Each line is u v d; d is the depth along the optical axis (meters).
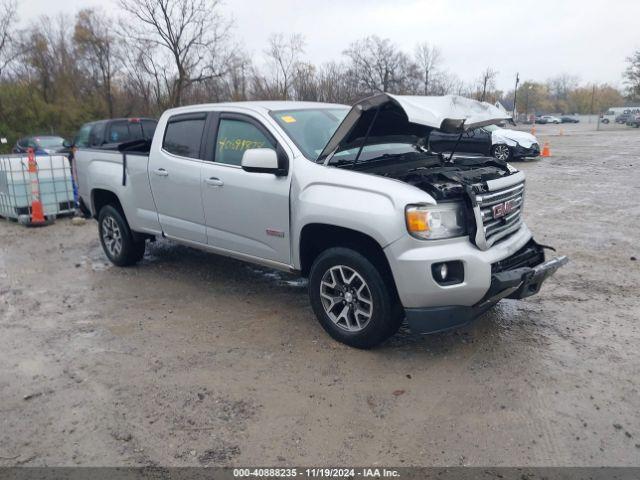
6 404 3.59
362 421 3.32
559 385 3.67
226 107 5.12
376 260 4.05
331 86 37.72
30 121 33.12
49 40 34.38
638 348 4.18
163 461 2.99
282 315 4.99
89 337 4.61
